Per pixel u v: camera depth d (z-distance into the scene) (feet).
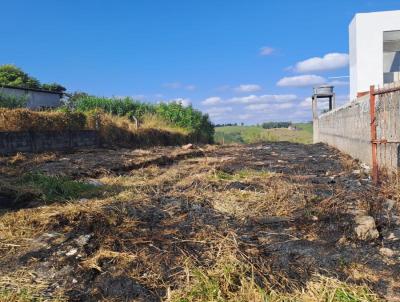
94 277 11.07
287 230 14.57
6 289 10.33
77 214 15.66
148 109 85.46
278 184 21.84
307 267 11.44
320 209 16.51
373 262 11.68
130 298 10.05
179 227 14.88
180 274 11.14
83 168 29.89
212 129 104.73
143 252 12.48
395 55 59.36
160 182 24.14
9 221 15.46
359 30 53.01
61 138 45.93
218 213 16.81
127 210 16.62
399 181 19.80
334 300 9.67
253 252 12.41
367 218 14.57
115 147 52.95
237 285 10.53
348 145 39.58
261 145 62.85
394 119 21.81
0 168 28.22
